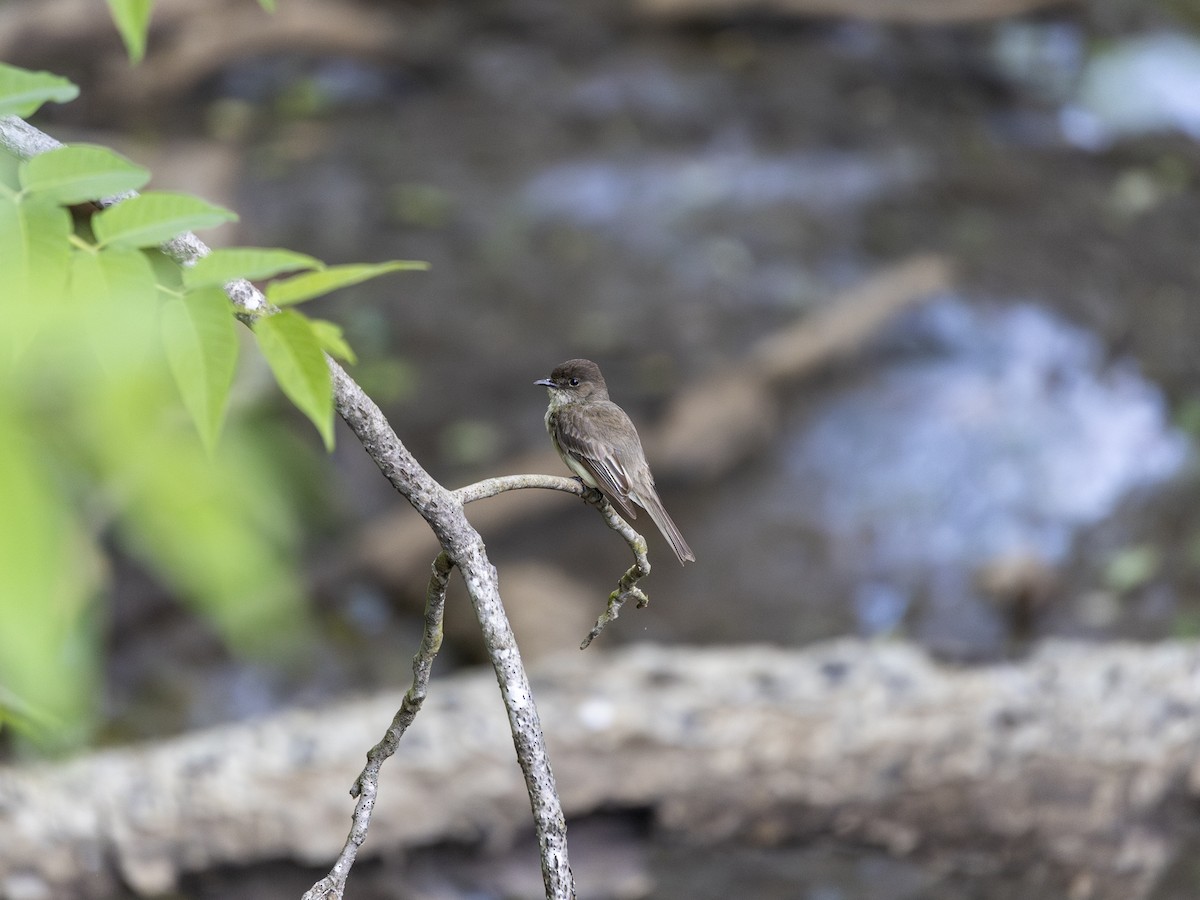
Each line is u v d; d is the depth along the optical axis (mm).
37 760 7957
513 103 20938
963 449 14875
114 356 1410
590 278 17406
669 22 22594
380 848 7691
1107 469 14766
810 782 7992
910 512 14305
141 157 18047
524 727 3061
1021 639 13070
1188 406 15594
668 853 8000
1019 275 17359
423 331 16578
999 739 8102
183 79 20047
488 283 17359
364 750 7941
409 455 2963
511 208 18719
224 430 1533
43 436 1298
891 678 8453
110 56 19797
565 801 7871
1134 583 13547
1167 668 8594
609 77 21453
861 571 13797
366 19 21531
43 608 1146
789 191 18969
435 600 3203
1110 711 8219
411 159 19594
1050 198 19188
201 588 1330
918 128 20641
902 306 16266
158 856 7520
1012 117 21156
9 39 19203
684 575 13758
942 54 22375
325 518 12672
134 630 11609
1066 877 7848
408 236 18094
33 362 1358
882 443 14945
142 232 2152
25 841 7422
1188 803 8055
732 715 8195
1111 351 16297
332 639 12359
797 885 7871
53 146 2715
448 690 8570
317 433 13242
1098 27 22875
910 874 7969
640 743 8008
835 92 21359
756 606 13469
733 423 14828
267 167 19203
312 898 3244
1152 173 20016
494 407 15508
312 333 2182
